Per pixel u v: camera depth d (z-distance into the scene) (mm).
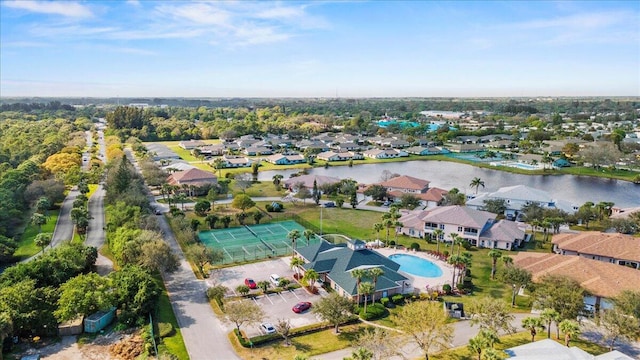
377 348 58156
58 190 134625
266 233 113875
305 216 130750
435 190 150250
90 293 65188
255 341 61781
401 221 117062
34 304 63531
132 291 67875
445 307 72812
